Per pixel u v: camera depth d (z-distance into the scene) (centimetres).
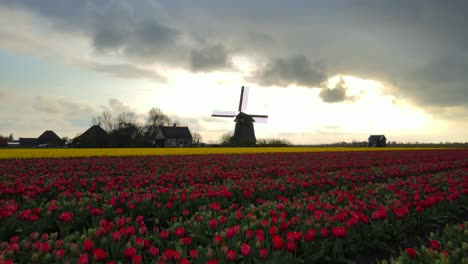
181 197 838
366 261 620
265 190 1053
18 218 648
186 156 2983
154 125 10681
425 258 445
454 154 3425
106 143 7350
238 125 6122
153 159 2503
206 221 636
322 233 543
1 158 2567
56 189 1087
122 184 1193
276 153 3628
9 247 466
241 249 460
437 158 2788
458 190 1001
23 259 461
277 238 474
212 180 1426
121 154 3281
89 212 764
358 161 2412
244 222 627
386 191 999
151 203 851
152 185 1028
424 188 1008
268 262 450
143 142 8038
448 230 563
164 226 812
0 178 1318
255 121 6200
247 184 1084
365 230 617
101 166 1873
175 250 481
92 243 466
